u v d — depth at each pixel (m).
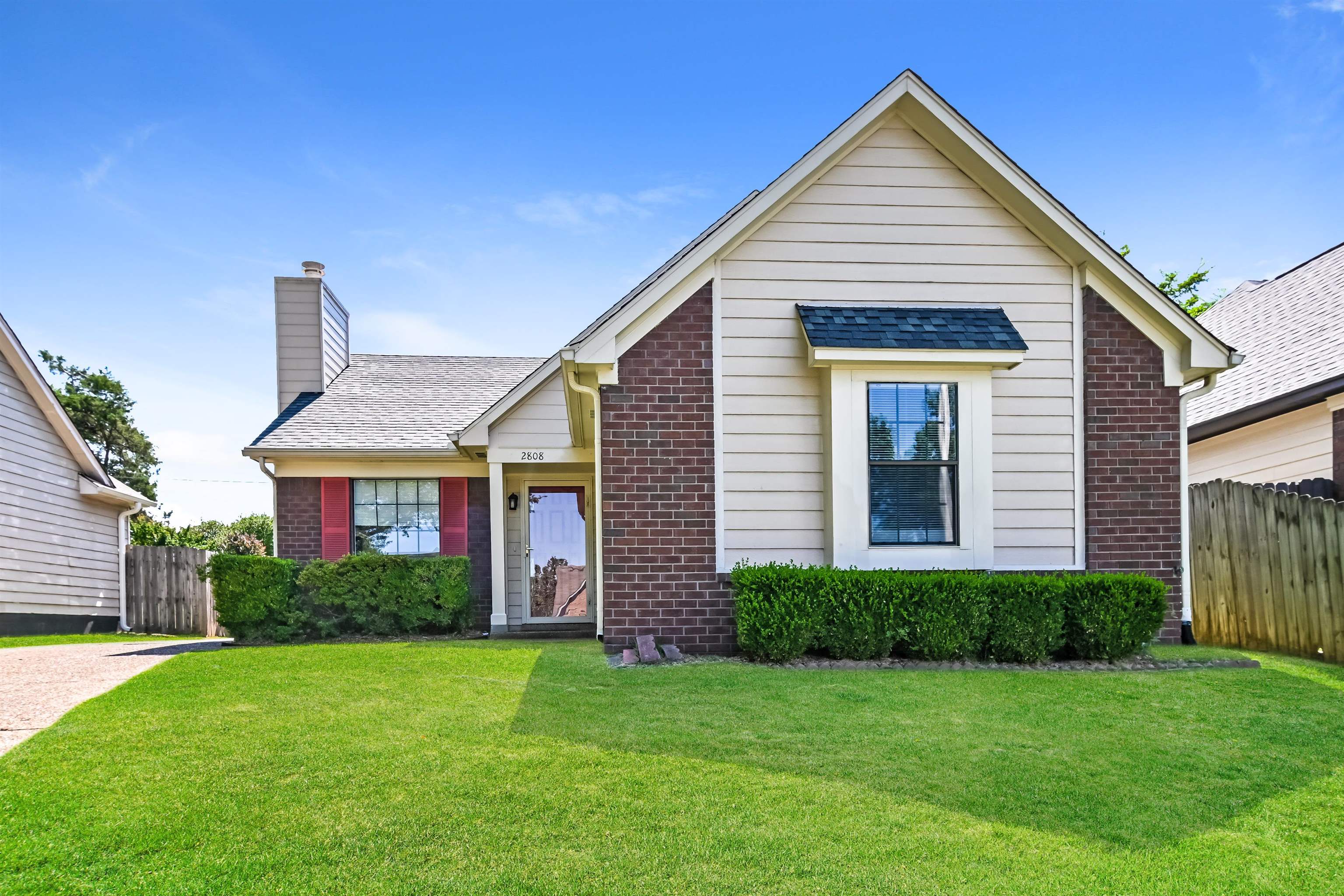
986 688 6.08
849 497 7.78
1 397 12.24
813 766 4.33
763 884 3.09
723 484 7.92
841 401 7.82
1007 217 8.38
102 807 3.75
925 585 7.14
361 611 11.23
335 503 13.28
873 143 8.32
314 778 4.13
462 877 3.12
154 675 6.91
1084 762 4.49
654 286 7.80
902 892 3.05
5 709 5.64
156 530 23.16
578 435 11.35
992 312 8.21
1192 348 8.21
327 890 3.03
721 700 5.66
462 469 13.54
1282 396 10.15
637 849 3.36
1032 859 3.33
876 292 8.21
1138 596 7.21
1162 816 3.79
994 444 8.24
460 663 7.33
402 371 16.77
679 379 7.95
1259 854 3.42
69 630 13.91
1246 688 6.15
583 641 9.78
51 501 13.48
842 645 7.11
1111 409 8.31
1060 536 8.21
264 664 7.46
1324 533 7.56
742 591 7.16
